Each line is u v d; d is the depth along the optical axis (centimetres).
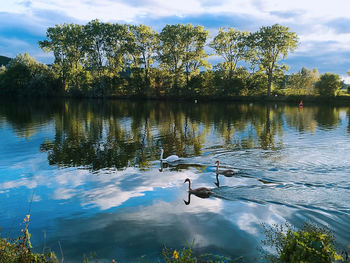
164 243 710
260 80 7188
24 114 3934
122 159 1565
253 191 1043
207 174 1272
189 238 730
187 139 2145
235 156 1589
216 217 841
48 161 1521
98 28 7306
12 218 862
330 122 3105
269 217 834
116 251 680
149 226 795
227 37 7088
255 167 1361
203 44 7081
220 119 3375
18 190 1091
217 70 7388
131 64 7756
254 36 6656
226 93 7256
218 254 655
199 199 980
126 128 2702
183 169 1360
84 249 692
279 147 1827
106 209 910
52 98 8250
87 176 1256
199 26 7019
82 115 3834
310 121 3192
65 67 7731
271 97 6875
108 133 2430
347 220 805
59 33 7581
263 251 664
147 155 1658
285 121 3189
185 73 7469
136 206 929
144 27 7281
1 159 1565
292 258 542
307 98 6556
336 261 600
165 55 7106
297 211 869
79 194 1041
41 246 706
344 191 1027
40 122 3117
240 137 2209
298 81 7981
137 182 1171
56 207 930
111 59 7806
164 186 1121
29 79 8556
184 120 3291
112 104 6000
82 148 1845
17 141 2072
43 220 845
